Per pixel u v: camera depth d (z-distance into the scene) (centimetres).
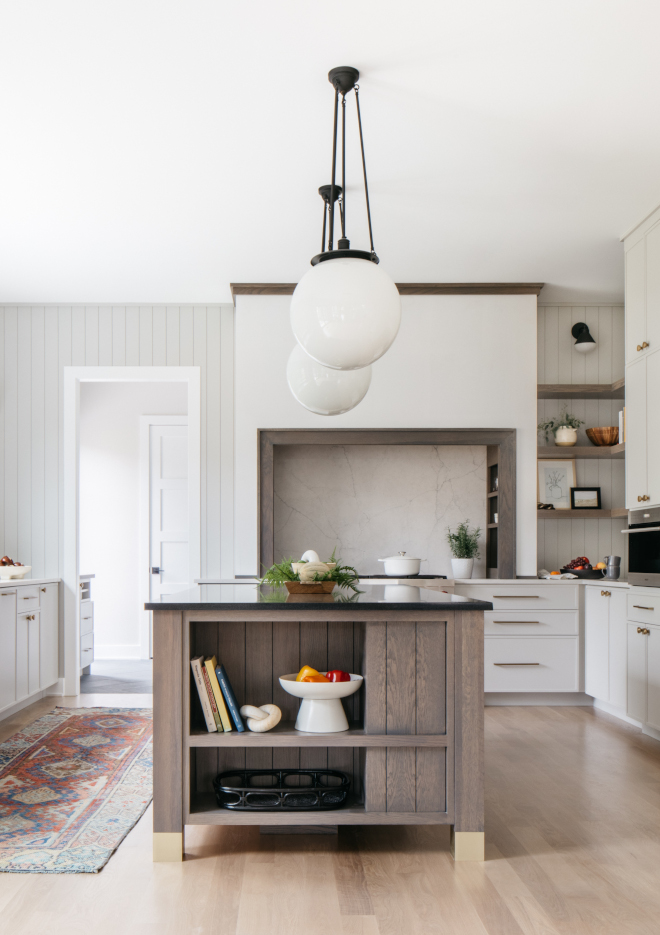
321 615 257
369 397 525
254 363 524
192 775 269
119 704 505
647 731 429
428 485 581
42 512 552
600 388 549
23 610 474
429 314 528
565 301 571
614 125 319
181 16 248
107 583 716
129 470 725
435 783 258
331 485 579
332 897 227
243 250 459
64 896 228
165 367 557
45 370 557
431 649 262
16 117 308
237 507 520
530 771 357
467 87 289
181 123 314
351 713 289
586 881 238
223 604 255
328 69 277
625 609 441
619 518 571
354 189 378
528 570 521
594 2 243
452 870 247
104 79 282
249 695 286
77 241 442
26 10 244
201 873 244
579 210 405
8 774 349
